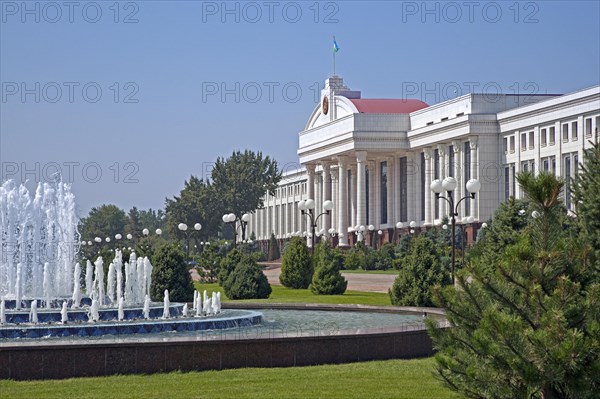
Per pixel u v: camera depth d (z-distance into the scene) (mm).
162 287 78125
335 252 171875
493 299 24609
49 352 34031
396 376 34531
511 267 24422
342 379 33812
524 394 23500
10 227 87312
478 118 192375
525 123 182125
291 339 37000
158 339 36000
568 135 170000
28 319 51062
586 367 23000
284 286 105438
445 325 41531
